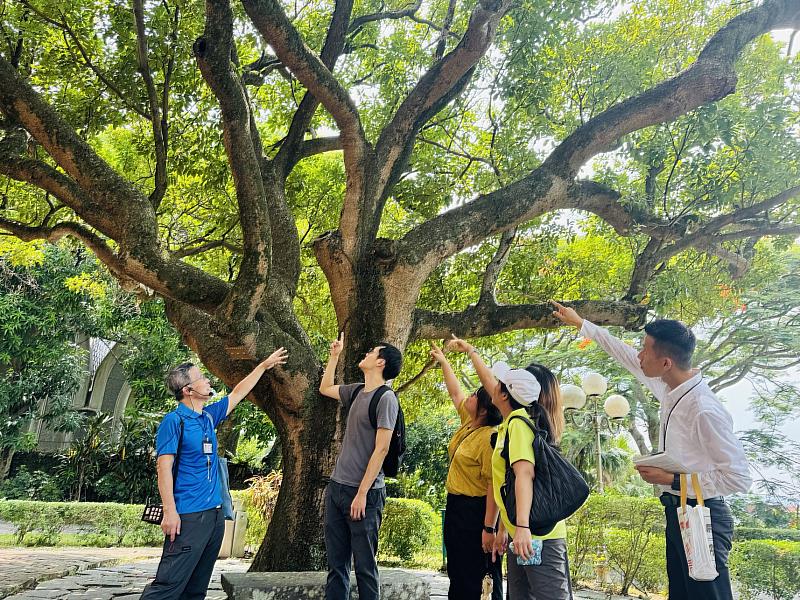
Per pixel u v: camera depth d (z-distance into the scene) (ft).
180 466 12.69
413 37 30.04
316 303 34.12
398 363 14.28
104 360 71.46
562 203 20.25
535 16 23.63
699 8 26.25
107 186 16.21
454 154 28.78
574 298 30.09
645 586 28.55
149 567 27.61
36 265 58.03
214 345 19.20
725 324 49.24
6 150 17.61
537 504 9.95
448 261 29.63
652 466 10.05
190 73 24.94
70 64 24.84
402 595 15.44
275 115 31.24
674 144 22.09
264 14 15.71
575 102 26.13
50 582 21.80
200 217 31.76
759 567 28.91
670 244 22.34
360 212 19.07
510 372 11.34
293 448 17.79
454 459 13.78
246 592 13.61
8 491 54.80
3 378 58.59
